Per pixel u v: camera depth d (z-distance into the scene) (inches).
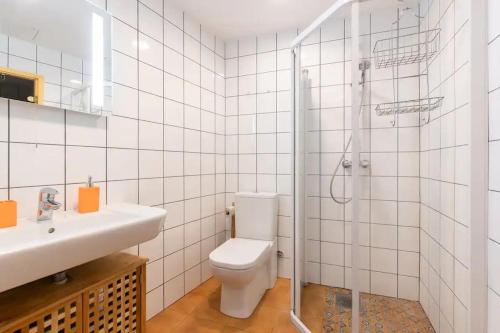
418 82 70.6
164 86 70.2
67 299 36.8
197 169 83.0
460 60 46.6
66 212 47.2
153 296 66.5
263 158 92.3
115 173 57.6
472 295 40.4
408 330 61.5
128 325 47.4
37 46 44.5
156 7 67.4
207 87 88.0
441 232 57.2
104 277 42.4
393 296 73.8
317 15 79.8
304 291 74.4
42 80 45.0
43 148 45.7
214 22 83.7
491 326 38.3
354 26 51.8
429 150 64.7
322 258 77.0
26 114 43.6
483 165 39.7
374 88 73.7
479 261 40.0
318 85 76.9
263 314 68.0
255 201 83.0
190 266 79.7
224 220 97.1
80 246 34.3
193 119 81.4
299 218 68.0
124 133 59.4
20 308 33.3
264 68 92.0
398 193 72.7
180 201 75.9
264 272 78.1
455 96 49.2
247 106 94.4
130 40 60.4
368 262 75.5
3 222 37.8
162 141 69.6
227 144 97.4
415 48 70.3
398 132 72.2
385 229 73.9
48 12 45.9
